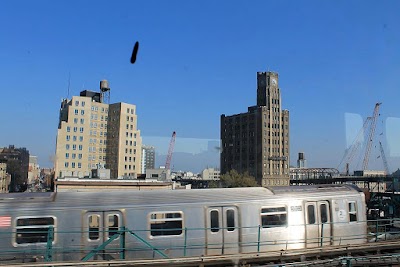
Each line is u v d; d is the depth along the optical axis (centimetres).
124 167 12250
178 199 1797
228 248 1831
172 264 1478
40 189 14962
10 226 1548
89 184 5194
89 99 12650
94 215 1662
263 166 14262
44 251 1566
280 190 2039
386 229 2259
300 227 1989
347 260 1566
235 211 1875
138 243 1692
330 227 2067
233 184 10819
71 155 12281
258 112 14600
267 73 15138
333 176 13075
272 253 1661
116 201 1709
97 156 12600
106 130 12862
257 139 14412
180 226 1764
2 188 12094
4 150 15338
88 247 1627
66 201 1650
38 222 1583
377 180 8569
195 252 1772
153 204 1742
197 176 11794
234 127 15388
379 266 1692
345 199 2136
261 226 1816
